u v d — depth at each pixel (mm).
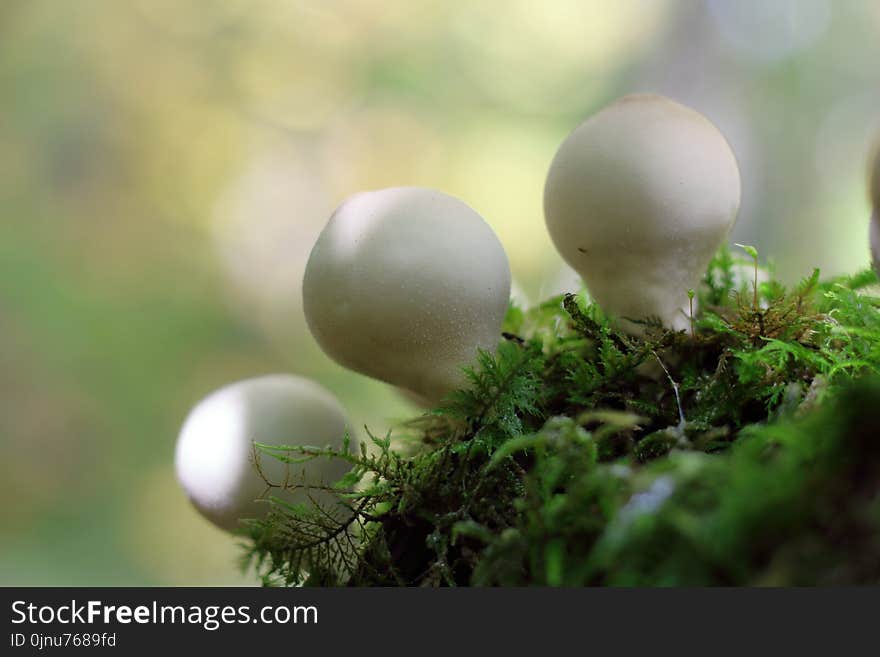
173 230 1195
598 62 1299
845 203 1243
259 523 229
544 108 1279
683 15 1304
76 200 1161
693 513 194
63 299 1048
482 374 233
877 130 236
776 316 240
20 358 995
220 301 1185
